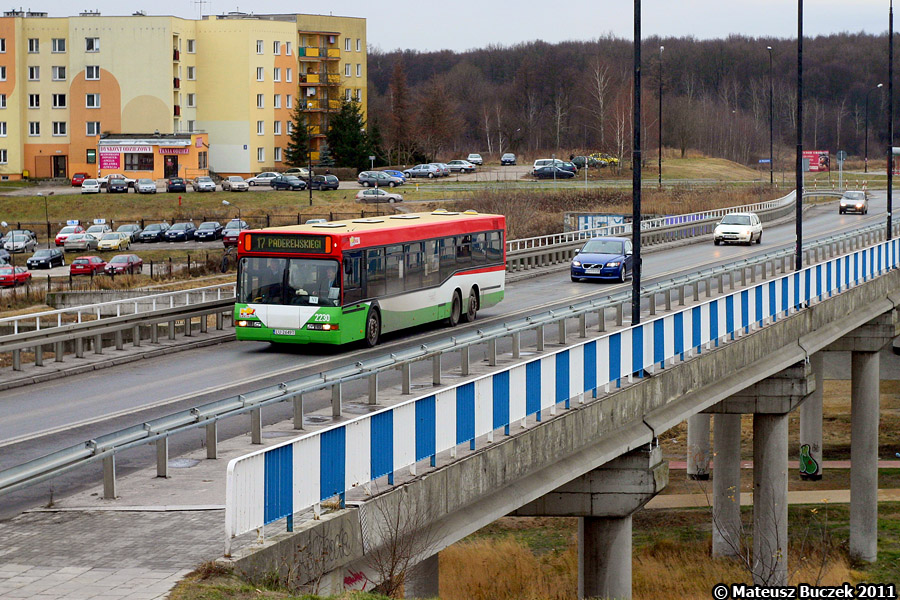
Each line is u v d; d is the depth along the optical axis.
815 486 96.62
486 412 35.59
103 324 65.75
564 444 40.75
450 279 78.50
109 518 28.95
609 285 105.75
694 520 85.88
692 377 53.25
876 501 81.44
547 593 66.62
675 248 147.12
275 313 66.12
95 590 23.28
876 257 89.44
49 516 29.30
